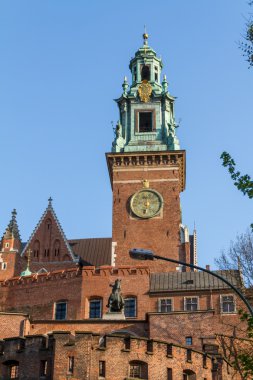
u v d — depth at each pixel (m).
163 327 61.28
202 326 60.59
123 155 91.56
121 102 98.88
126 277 74.38
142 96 98.38
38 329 63.94
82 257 94.75
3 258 85.38
